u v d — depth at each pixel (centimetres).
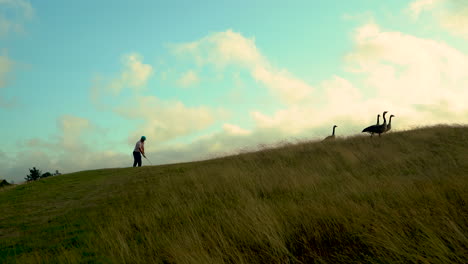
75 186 1433
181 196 997
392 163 1152
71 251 554
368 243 444
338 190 791
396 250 392
